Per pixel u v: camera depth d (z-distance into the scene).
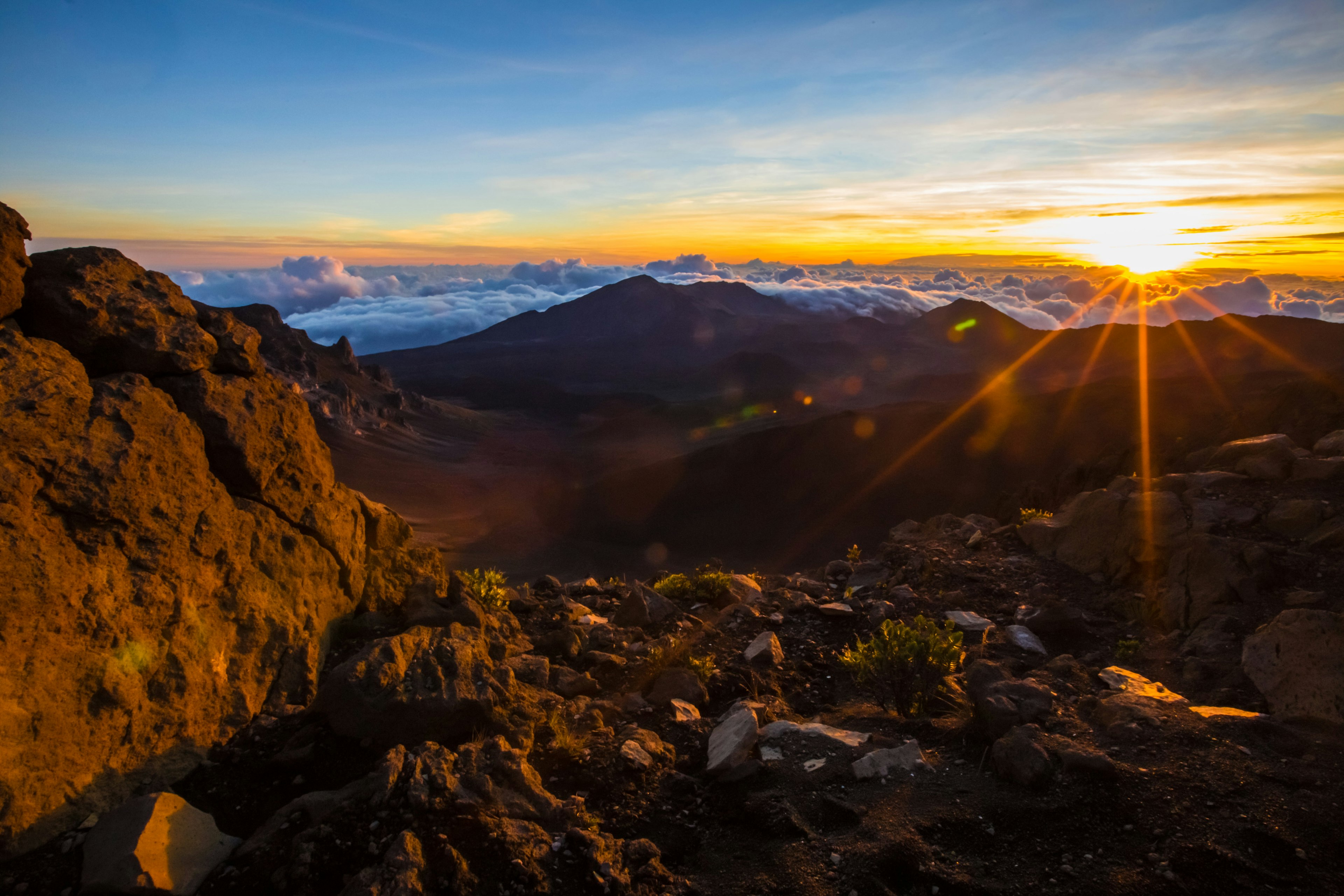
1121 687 7.18
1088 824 4.98
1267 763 5.45
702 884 4.87
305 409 7.99
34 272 6.38
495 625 9.21
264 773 5.85
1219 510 10.73
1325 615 6.82
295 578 7.36
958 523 15.91
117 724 5.38
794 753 6.27
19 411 5.35
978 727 6.45
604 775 6.11
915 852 4.82
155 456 6.11
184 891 4.59
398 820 5.00
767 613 10.95
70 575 5.29
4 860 4.62
